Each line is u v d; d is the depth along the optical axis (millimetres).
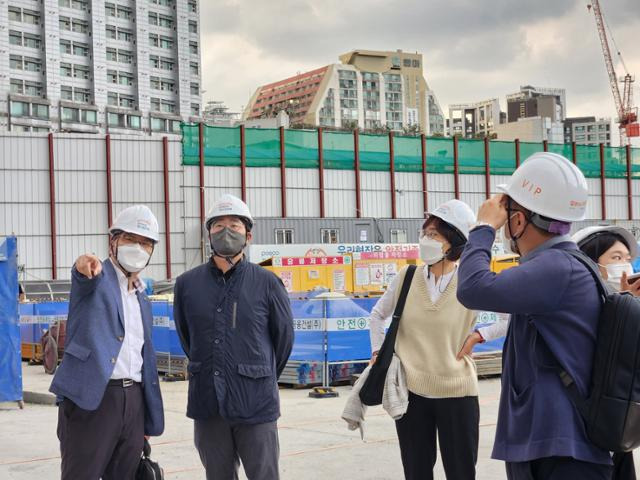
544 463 2824
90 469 4105
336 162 48500
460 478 4406
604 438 2699
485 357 12359
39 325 17594
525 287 2789
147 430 4332
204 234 45406
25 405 11422
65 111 125250
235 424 4180
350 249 24422
